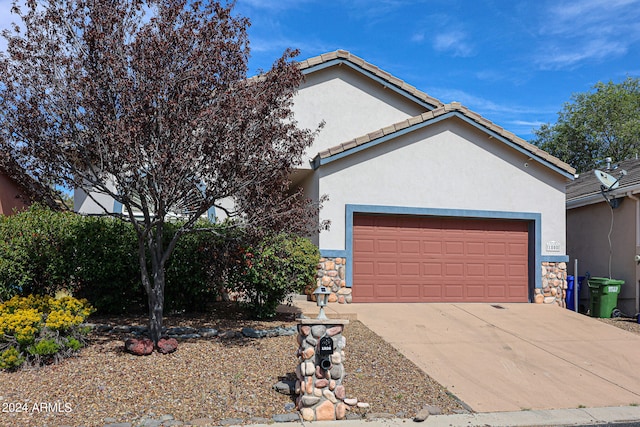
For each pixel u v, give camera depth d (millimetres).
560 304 13602
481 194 13242
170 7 7309
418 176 12867
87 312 8219
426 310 11836
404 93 14578
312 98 14156
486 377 7781
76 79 7066
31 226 9336
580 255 16359
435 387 7203
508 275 13523
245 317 10188
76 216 9859
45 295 9305
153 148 6977
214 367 7238
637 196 13875
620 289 14320
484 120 13078
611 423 6297
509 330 10523
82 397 6109
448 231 13180
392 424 5926
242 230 8609
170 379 6723
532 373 8102
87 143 7352
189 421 5633
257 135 7582
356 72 14477
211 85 7402
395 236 12812
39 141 7273
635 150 30812
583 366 8578
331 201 12312
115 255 9570
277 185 8094
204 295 10344
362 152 12570
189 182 7469
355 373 7500
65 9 7277
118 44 7203
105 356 7438
